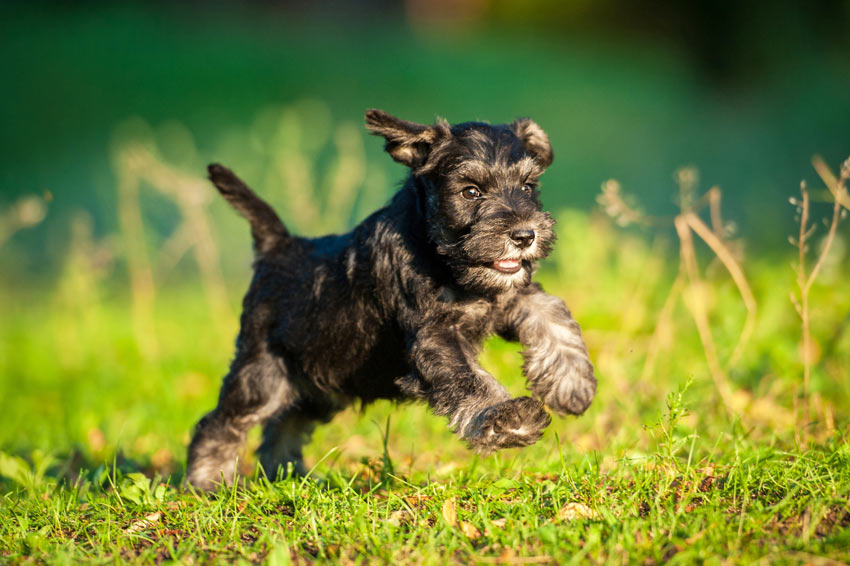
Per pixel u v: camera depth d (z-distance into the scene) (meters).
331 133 27.36
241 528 6.48
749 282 11.39
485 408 6.37
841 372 9.30
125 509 7.05
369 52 43.06
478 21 63.25
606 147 33.62
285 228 8.52
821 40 44.12
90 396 11.92
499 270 6.94
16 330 16.06
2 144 29.08
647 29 57.19
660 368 10.18
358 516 6.29
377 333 7.54
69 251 19.64
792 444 7.72
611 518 5.91
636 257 13.27
